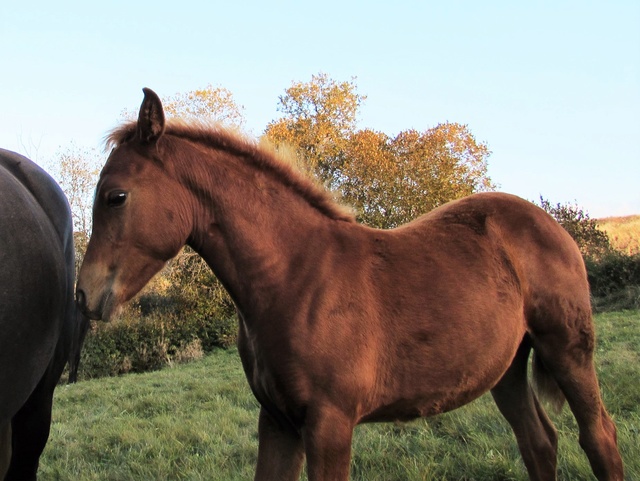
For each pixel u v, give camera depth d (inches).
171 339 644.7
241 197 100.9
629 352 268.5
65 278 109.0
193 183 99.1
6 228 87.2
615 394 196.2
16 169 110.6
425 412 108.9
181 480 160.6
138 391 334.0
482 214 121.2
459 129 831.1
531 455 127.3
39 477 173.2
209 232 100.7
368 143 804.6
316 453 93.3
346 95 861.2
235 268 100.1
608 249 623.2
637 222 845.8
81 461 185.8
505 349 113.1
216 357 583.8
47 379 114.0
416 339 103.7
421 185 788.0
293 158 112.6
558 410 127.6
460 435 172.4
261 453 105.5
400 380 103.5
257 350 98.6
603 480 118.8
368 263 104.8
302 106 871.1
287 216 103.0
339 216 109.6
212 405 261.7
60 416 273.9
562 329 118.7
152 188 95.7
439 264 109.8
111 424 235.5
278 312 96.9
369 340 99.2
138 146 97.5
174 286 727.1
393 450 164.4
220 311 714.8
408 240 112.3
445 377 106.7
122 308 95.8
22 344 89.7
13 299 85.7
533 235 120.6
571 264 121.8
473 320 108.1
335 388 94.7
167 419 233.9
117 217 94.0
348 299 98.9
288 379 94.8
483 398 205.6
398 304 103.3
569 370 119.6
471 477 142.6
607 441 119.3
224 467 167.3
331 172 832.3
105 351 595.5
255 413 234.8
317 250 101.6
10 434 118.9
